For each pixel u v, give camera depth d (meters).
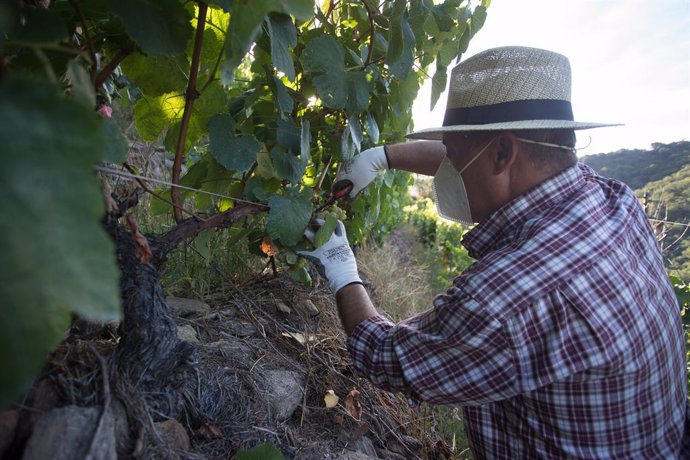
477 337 1.07
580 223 1.15
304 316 2.04
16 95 0.44
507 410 1.28
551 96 1.23
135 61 1.20
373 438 1.64
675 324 1.28
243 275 2.17
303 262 1.76
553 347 1.07
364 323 1.34
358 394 1.67
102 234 0.46
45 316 0.42
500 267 1.09
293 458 1.31
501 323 1.05
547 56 1.24
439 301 1.17
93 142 0.47
